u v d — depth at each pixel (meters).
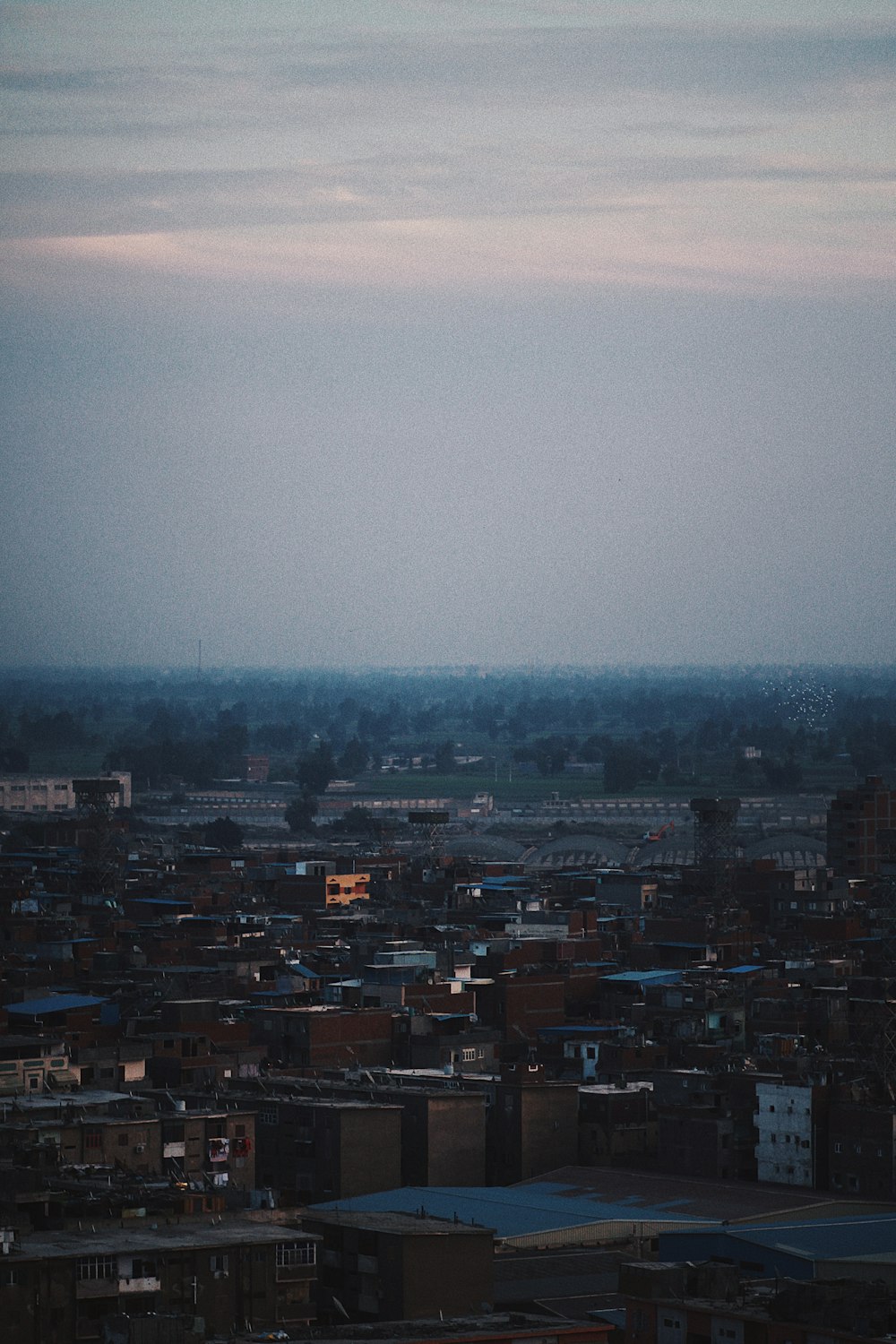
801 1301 141.75
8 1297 142.38
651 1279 151.00
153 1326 140.50
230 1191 178.62
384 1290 163.25
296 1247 152.25
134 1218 160.25
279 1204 186.00
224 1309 149.12
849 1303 140.25
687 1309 144.25
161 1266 147.62
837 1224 186.62
